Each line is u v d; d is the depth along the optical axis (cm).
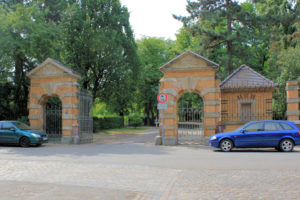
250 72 2288
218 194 594
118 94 3444
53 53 2198
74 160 1088
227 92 2197
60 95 1925
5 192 606
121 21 3294
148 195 588
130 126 5275
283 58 2495
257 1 3048
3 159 1115
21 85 2428
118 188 644
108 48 3172
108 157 1190
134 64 3431
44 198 564
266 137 1364
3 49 1877
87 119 2025
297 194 587
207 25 3105
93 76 3328
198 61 1744
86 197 570
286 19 2833
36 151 1445
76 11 2936
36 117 1964
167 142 1772
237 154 1252
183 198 568
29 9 2069
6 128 1695
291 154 1223
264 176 758
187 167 916
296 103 1691
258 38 2877
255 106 2159
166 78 1794
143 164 982
